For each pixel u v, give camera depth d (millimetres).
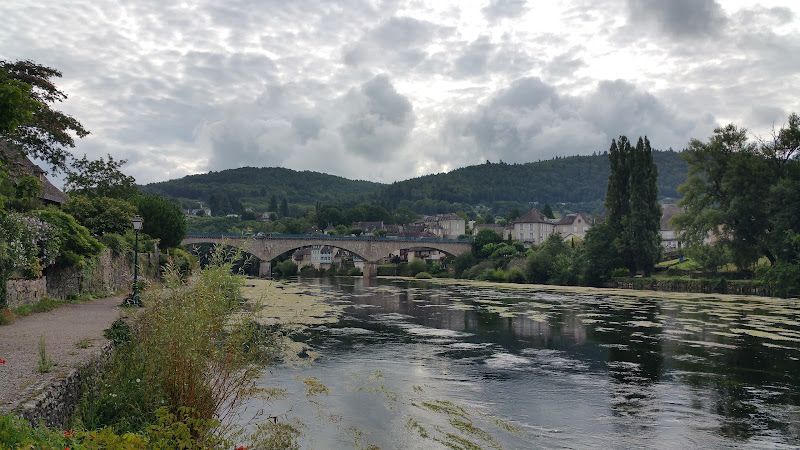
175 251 59219
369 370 20984
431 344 27094
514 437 13758
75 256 29344
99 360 14086
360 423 14492
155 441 8406
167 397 10398
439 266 126688
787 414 15867
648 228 75500
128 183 68375
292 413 15195
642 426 14758
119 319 17375
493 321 36281
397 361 22812
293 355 23578
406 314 40312
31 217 25344
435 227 197250
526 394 17828
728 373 20969
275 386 18062
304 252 163000
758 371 21312
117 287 38062
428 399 16984
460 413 15555
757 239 63281
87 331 17922
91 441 7078
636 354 24672
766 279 59031
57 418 10242
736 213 63000
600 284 78688
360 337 29125
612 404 16766
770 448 13266
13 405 8883
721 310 43281
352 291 67312
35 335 16984
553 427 14586
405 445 12969
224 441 9609
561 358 23766
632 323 35219
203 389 10492
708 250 67562
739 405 16734
